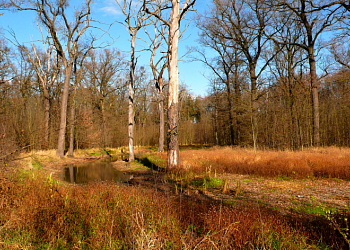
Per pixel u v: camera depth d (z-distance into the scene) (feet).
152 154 76.23
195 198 27.35
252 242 14.23
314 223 18.13
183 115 144.46
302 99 78.69
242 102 71.26
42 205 18.38
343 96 81.87
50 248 14.35
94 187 24.12
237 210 19.08
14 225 16.47
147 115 150.51
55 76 82.43
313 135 76.18
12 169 23.85
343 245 13.84
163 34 61.26
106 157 88.53
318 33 74.74
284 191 29.99
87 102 103.24
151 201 20.27
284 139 80.07
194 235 15.69
